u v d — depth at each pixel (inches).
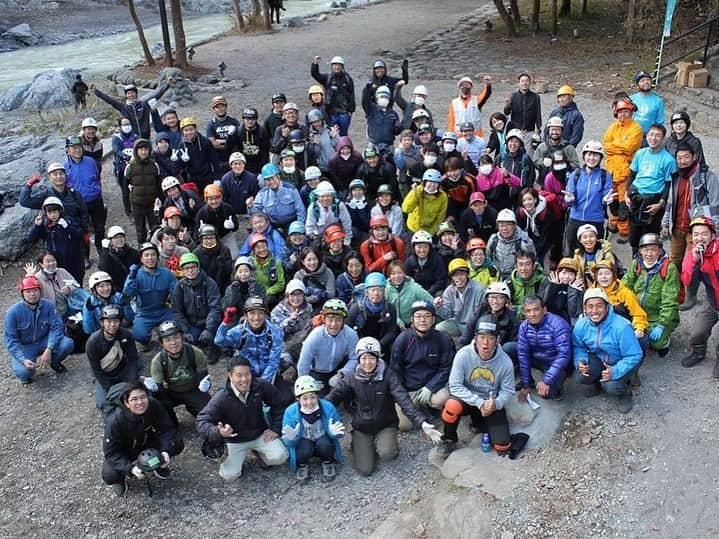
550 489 250.5
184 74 858.8
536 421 279.0
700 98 620.4
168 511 262.1
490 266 334.6
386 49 964.0
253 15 1206.3
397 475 271.7
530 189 364.5
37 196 397.7
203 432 260.2
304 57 948.0
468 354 272.1
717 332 332.2
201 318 342.6
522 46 906.1
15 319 330.3
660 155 353.1
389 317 311.9
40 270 360.5
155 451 261.3
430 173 375.2
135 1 1784.0
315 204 389.7
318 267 342.6
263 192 409.4
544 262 404.8
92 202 439.2
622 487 248.4
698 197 331.3
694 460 254.5
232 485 273.0
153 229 445.7
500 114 438.6
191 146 450.0
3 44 1389.0
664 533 231.6
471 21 1111.0
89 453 293.6
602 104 655.1
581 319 282.4
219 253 364.2
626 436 268.7
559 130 384.5
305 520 255.0
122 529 255.9
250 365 281.4
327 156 460.8
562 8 1027.9
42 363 332.2
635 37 858.8
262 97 757.3
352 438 278.5
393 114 493.4
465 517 244.2
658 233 366.9
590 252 319.9
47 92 903.7
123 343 301.6
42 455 293.7
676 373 300.8
